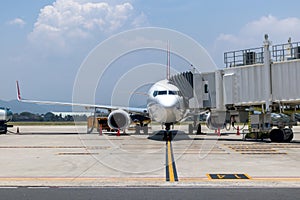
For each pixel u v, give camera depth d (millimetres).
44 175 10727
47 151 17797
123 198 7641
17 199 7617
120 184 9258
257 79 22062
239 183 9266
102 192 8281
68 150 18234
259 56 22375
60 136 30219
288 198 7516
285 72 20844
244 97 22688
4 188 8820
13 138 27875
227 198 7559
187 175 10531
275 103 22016
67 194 8086
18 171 11523
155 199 7527
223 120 26516
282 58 21406
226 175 10477
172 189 8570
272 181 9500
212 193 8070
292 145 20422
